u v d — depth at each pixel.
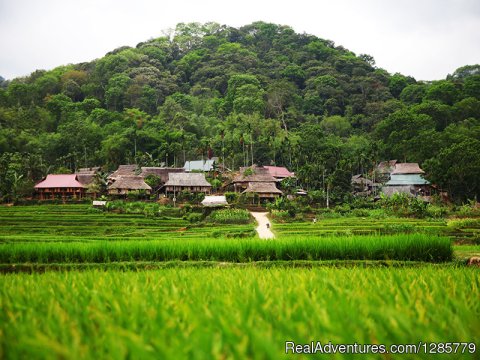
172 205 104.06
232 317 8.02
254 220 86.81
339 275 17.14
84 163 142.88
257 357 5.81
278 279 15.02
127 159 139.12
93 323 8.63
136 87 190.38
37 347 6.28
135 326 7.88
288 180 116.69
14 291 13.54
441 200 107.50
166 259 34.22
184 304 9.26
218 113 182.25
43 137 150.38
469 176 104.94
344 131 169.00
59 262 34.00
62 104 178.88
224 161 141.75
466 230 61.81
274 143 144.62
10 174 110.06
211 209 93.19
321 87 198.50
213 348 5.93
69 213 88.81
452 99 176.88
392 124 148.88
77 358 5.99
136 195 108.44
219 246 34.16
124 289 13.22
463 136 132.25
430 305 9.39
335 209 96.94
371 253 32.72
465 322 7.66
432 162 112.25
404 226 66.75
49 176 113.44
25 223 76.94
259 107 177.00
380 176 132.50
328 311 8.45
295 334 7.03
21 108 170.25
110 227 74.50
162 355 5.95
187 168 135.38
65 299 11.06
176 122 163.25
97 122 167.75
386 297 10.34
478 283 13.97
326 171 124.69
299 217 87.81
